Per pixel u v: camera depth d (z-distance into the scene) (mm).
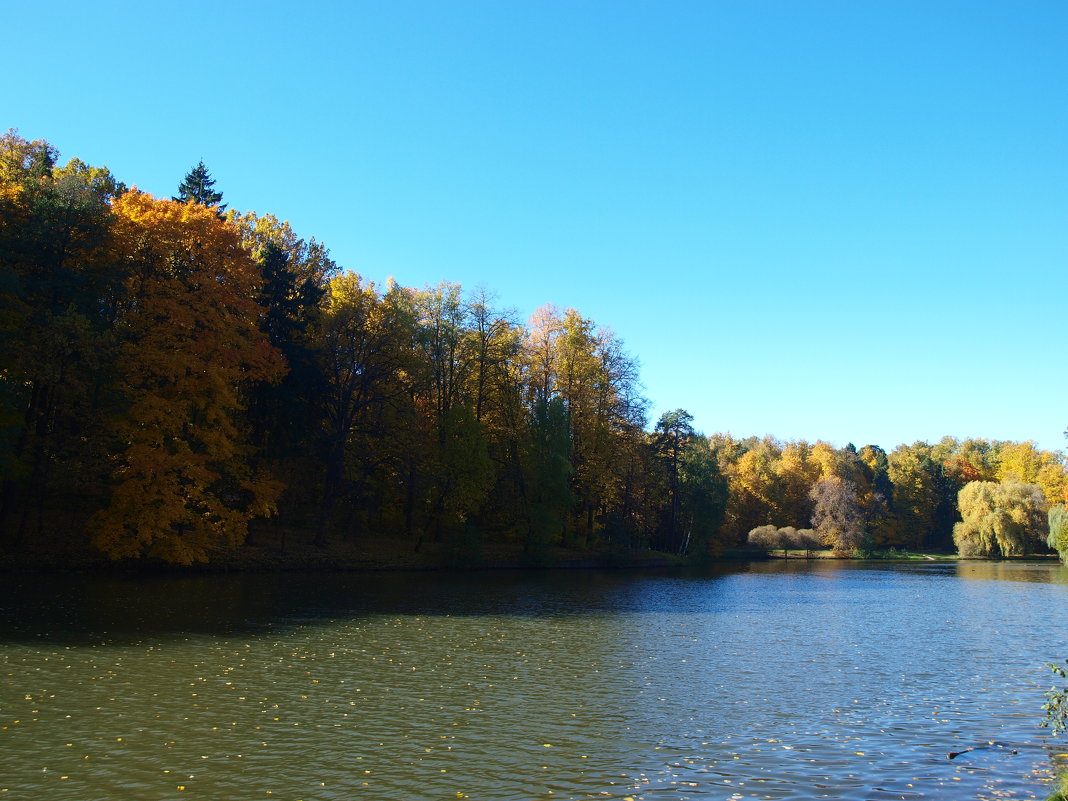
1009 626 34844
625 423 71938
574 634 29953
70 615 28719
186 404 41156
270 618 30656
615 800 12930
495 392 68250
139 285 42594
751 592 50688
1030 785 13953
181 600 34094
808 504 122500
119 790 12844
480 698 19562
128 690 18969
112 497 41000
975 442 153500
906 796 13328
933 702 20172
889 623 35469
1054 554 105188
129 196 43094
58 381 37250
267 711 17719
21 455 38438
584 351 70375
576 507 73438
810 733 17109
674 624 33719
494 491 66938
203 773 13711
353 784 13422
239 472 47219
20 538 40375
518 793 13172
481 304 66750
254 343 45031
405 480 60688
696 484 87312
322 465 57938
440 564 57906
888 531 125562
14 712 16875
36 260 38250
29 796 12484
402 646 26188
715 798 13070
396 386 59500
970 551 105062
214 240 44125
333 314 54406
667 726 17453
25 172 43812
